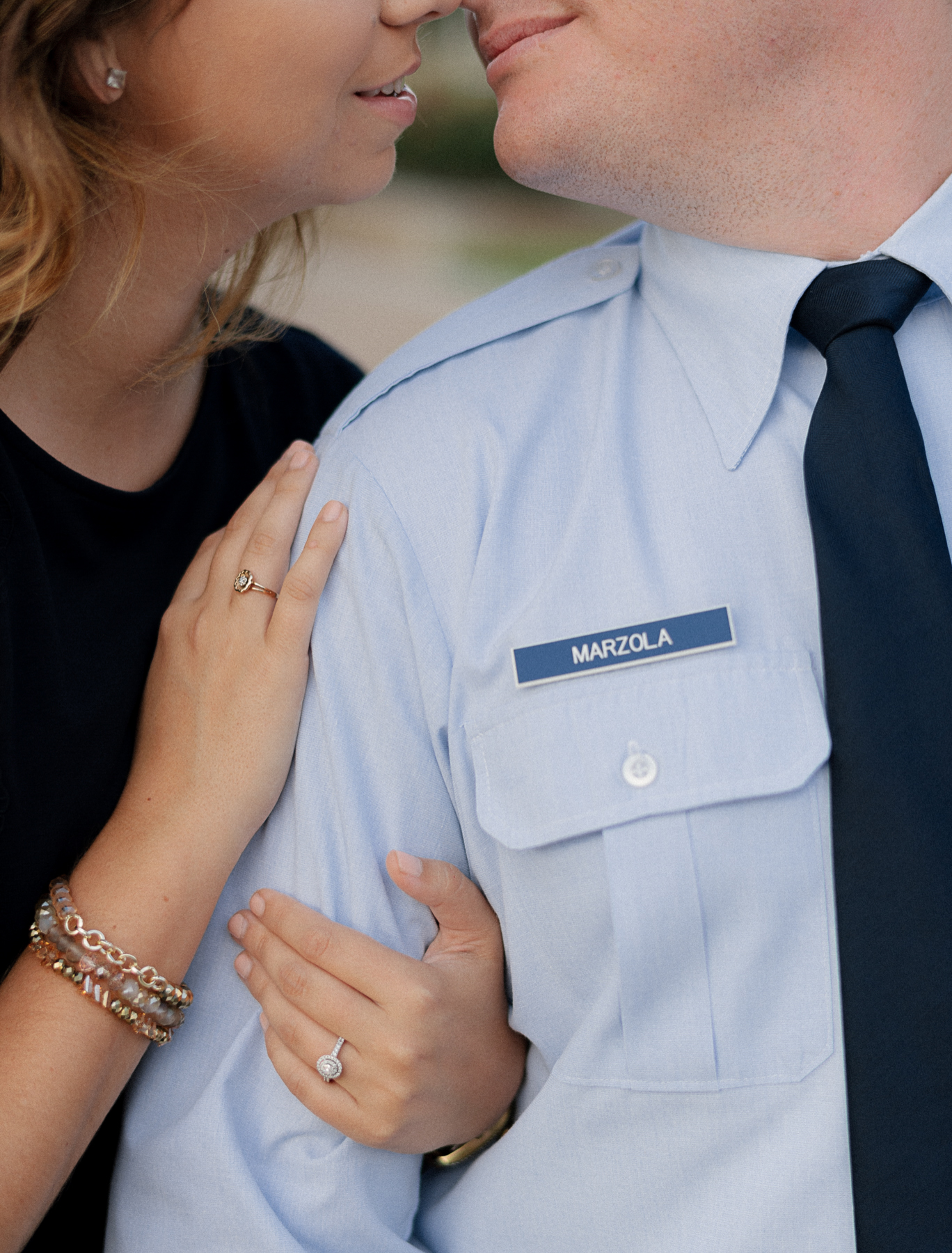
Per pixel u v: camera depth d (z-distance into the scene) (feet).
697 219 3.36
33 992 3.34
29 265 3.34
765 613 3.09
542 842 3.05
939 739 2.65
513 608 3.24
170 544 4.10
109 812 3.72
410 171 30.96
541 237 27.73
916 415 3.08
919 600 2.71
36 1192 3.19
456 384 3.63
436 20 3.76
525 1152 3.14
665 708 3.05
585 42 3.12
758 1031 2.93
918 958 2.57
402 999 3.12
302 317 21.26
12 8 3.25
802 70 3.06
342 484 3.56
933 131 3.23
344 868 3.33
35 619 3.58
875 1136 2.58
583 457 3.41
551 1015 3.20
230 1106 3.25
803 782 2.92
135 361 3.91
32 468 3.65
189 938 3.38
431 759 3.34
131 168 3.51
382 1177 3.26
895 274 3.09
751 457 3.22
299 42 3.40
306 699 3.47
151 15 3.35
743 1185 2.91
